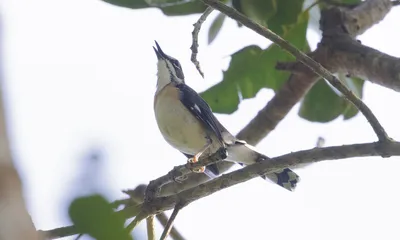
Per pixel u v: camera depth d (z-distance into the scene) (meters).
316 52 10.67
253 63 11.90
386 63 9.80
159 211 7.72
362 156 7.22
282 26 11.25
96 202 4.60
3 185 3.46
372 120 7.25
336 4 11.03
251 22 8.00
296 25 11.46
